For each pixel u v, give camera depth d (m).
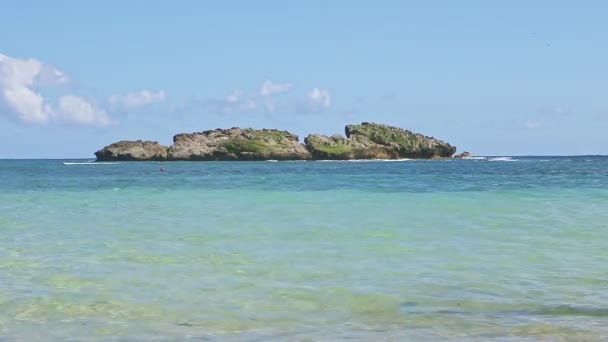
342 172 73.56
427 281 11.95
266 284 11.77
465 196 31.19
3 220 22.16
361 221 20.88
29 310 10.02
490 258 14.20
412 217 21.94
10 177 64.62
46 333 8.85
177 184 47.06
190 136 159.88
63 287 11.57
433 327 9.05
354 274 12.59
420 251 15.12
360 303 10.42
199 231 18.75
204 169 92.69
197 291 11.26
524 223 20.11
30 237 17.86
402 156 162.75
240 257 14.44
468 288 11.40
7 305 10.30
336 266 13.38
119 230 19.17
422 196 31.50
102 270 13.08
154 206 27.53
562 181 45.72
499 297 10.76
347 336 8.63
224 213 23.88
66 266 13.51
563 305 10.21
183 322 9.38
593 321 9.27
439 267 13.23
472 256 14.44
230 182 49.34
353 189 37.91
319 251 15.17
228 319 9.55
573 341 8.30
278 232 18.39
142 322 9.39
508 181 46.34
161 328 9.09
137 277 12.40
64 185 47.19
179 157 151.88
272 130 168.62
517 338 8.46
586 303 10.32
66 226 20.31
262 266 13.41
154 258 14.39
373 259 14.14
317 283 11.84
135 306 10.28
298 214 23.19
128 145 157.25
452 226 19.48
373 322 9.34
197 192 36.97
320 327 9.11
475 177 54.91
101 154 157.25
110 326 9.19
